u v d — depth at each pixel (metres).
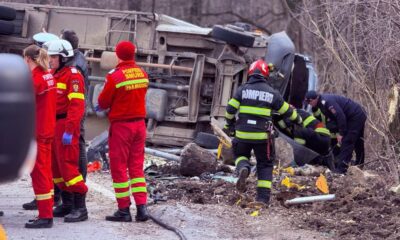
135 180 9.48
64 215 9.73
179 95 17.56
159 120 17.34
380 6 14.05
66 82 9.07
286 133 14.87
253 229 9.23
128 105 9.25
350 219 9.56
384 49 13.45
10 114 3.35
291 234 8.92
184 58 17.52
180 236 8.66
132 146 9.45
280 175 13.05
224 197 11.01
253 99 10.25
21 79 3.39
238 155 10.48
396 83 13.75
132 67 9.32
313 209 10.19
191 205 10.42
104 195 11.16
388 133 13.01
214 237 8.79
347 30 15.95
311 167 13.89
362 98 16.00
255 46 17.42
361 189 10.85
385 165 13.78
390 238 8.57
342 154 14.89
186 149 12.88
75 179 9.20
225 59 16.94
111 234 8.69
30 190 11.52
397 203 10.07
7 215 9.60
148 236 8.72
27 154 3.40
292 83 16.64
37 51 8.54
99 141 13.38
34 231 8.64
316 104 15.00
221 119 17.00
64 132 9.13
